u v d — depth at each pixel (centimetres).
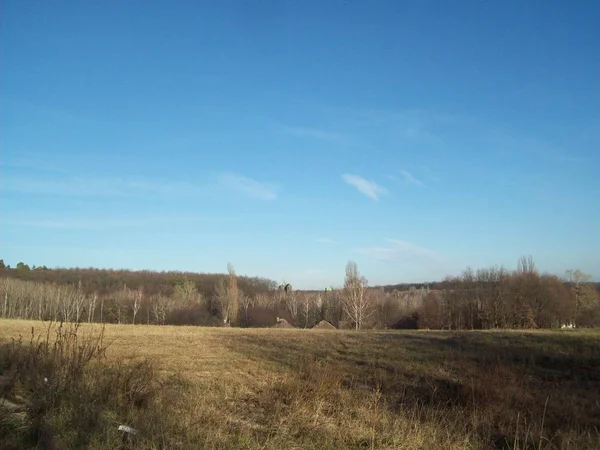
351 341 2530
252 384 1200
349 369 1589
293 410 891
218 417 833
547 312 5272
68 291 7094
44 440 625
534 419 1003
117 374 893
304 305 7369
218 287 7494
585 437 863
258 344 2356
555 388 1359
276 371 1445
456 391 1199
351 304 6209
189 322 6794
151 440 652
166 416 753
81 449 615
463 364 1700
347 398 1044
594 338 2292
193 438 689
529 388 1334
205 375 1331
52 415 707
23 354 977
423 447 774
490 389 1148
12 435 647
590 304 5434
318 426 826
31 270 9719
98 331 2561
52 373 852
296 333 3166
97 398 784
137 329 3178
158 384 985
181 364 1504
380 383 1307
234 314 6738
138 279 9825
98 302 7256
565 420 1015
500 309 5412
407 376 1495
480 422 948
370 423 870
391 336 2820
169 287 9062
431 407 1012
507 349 2072
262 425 829
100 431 665
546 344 2153
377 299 7150
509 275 5659
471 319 5669
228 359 1709
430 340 2544
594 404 1180
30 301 6381
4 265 9300
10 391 805
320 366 1420
